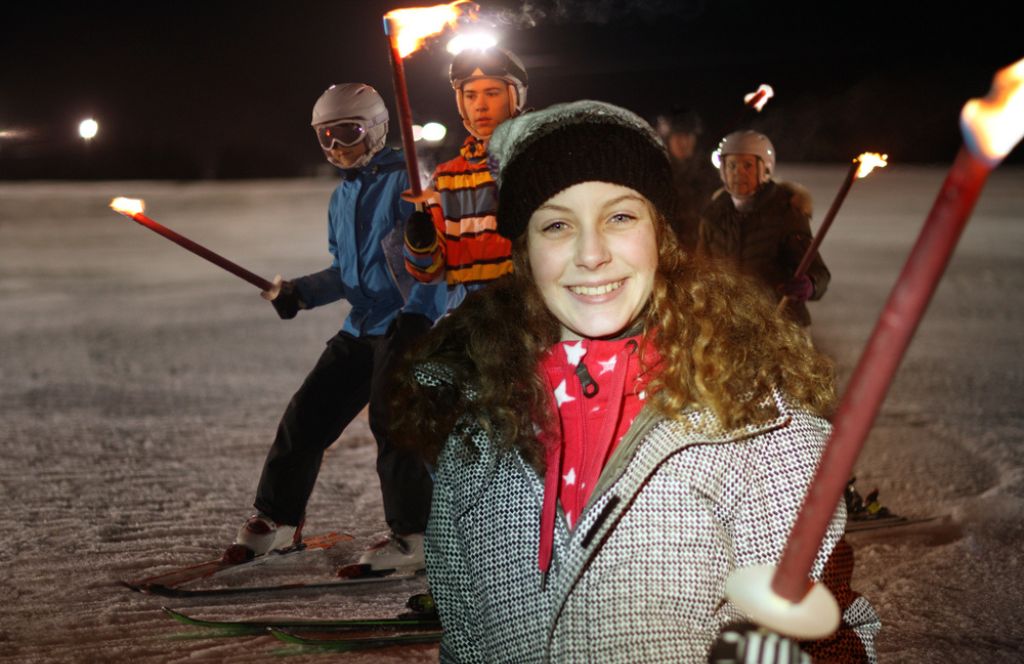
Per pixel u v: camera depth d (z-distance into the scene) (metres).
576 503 1.73
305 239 18.44
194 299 12.52
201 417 7.12
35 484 5.67
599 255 1.71
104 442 6.50
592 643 1.64
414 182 2.93
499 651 1.74
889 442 6.23
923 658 3.56
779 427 1.66
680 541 1.63
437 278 4.06
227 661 3.56
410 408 1.88
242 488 5.62
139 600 4.13
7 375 8.49
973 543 4.61
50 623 3.90
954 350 8.95
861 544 4.63
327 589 4.21
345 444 6.51
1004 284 12.80
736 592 1.14
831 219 4.94
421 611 3.87
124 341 9.93
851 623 1.66
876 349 0.95
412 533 4.35
